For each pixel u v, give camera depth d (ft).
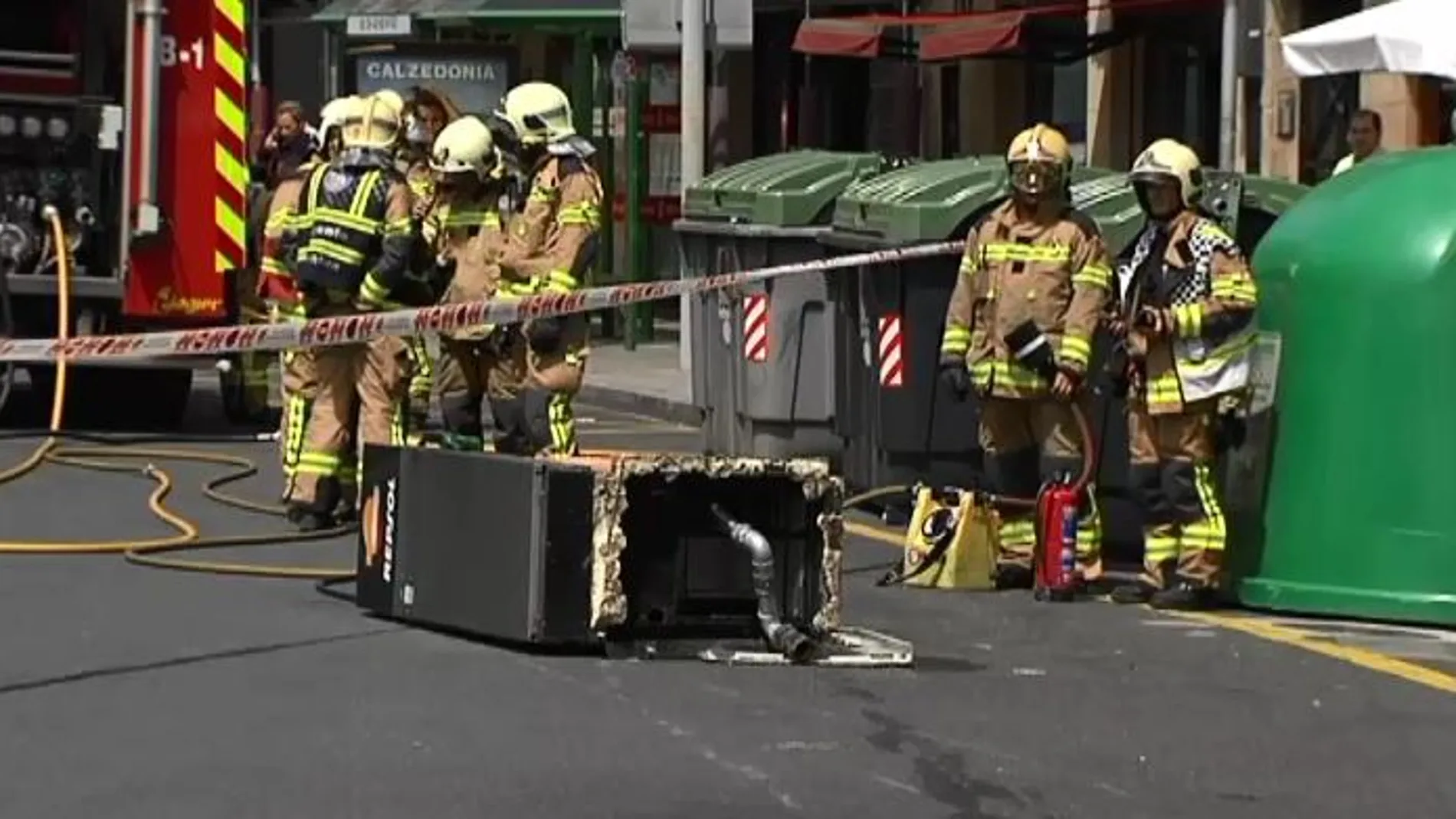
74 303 187.01
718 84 236.63
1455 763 94.63
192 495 160.15
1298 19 249.75
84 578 127.75
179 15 185.06
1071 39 277.23
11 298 185.16
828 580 111.55
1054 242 130.31
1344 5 245.65
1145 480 129.70
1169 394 126.52
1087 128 290.35
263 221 189.67
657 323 332.80
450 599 113.39
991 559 135.13
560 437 142.00
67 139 184.44
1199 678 110.11
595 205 140.97
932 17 279.28
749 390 174.70
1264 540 128.77
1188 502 128.26
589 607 108.58
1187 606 128.77
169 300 186.29
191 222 186.50
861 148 334.03
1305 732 99.55
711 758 92.02
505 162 149.07
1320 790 90.07
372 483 119.03
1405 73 164.25
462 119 152.76
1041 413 132.98
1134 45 282.97
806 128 337.72
